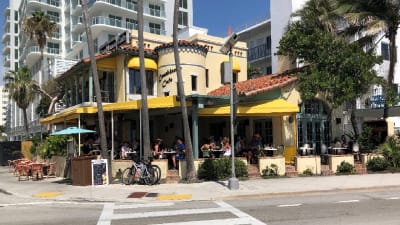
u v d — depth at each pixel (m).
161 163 17.80
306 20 24.17
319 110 22.80
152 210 11.71
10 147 38.75
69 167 20.73
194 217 10.39
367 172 20.30
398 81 36.06
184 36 38.56
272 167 18.86
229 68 15.53
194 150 18.53
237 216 10.38
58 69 45.31
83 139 26.02
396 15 23.11
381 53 34.16
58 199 14.58
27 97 48.16
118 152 21.28
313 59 21.27
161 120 25.64
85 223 9.95
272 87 20.25
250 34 44.59
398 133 22.69
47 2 76.81
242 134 23.61
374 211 10.79
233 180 15.38
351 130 25.61
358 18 22.70
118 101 24.59
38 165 21.77
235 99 15.79
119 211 11.67
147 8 69.56
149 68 24.42
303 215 10.34
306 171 19.30
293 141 21.16
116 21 64.94
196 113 18.53
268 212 10.89
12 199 15.16
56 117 24.47
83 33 70.06
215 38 27.70
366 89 20.80
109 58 24.81
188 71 24.22
